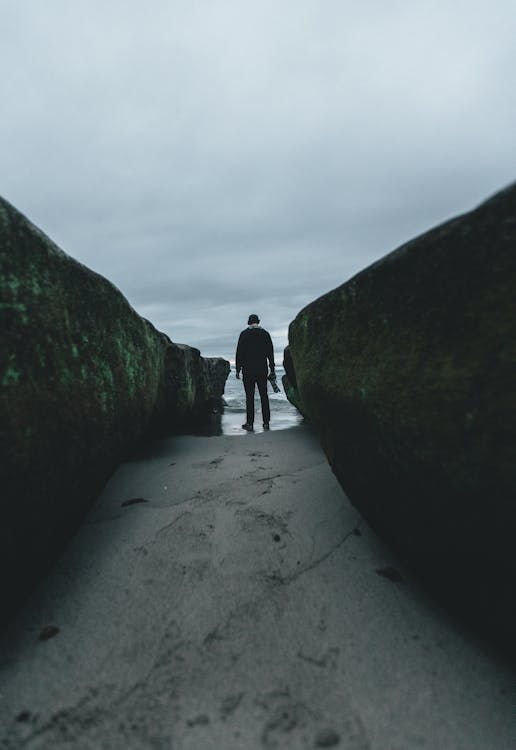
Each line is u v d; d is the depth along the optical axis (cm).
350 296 149
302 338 193
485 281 98
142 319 257
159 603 126
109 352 184
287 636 112
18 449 111
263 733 86
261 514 183
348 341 149
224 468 267
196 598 128
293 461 281
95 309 176
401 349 121
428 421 110
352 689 96
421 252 115
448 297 107
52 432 128
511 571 96
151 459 307
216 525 174
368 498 148
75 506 147
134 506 202
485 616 106
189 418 526
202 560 148
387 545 151
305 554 151
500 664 102
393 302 125
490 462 95
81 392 149
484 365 97
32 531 121
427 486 113
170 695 94
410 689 96
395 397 121
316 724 87
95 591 132
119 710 91
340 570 140
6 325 115
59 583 137
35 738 85
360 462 146
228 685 97
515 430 91
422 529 121
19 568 118
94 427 157
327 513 183
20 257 128
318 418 179
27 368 120
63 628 116
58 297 146
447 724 88
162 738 85
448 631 113
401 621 117
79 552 157
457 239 105
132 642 111
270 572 140
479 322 99
